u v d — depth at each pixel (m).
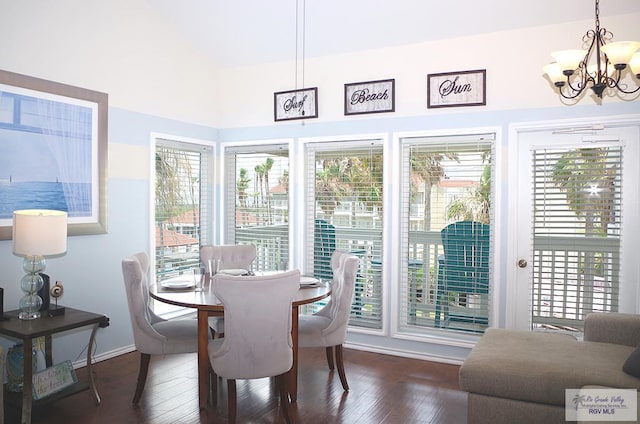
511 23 3.62
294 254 4.59
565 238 3.62
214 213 4.92
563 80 2.84
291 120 4.57
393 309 4.14
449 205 4.01
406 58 4.06
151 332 2.98
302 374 3.61
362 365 3.84
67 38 3.50
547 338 2.95
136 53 4.04
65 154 3.48
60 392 2.94
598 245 3.53
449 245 4.01
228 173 4.95
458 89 3.85
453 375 3.62
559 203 3.63
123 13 3.92
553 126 3.57
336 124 4.36
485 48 3.77
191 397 3.16
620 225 3.46
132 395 3.19
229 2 3.98
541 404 2.38
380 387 3.37
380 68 4.16
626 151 3.43
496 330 3.16
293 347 3.02
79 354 3.68
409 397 3.19
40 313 3.01
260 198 4.83
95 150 3.69
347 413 2.94
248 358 2.59
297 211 4.58
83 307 3.68
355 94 4.25
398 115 4.10
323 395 3.21
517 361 2.52
